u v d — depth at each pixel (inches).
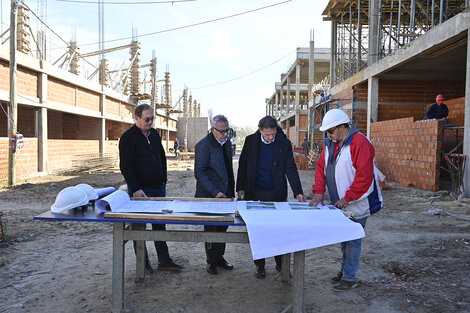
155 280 151.9
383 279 153.5
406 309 125.9
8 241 211.2
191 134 1830.7
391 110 565.0
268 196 154.9
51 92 615.5
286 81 1480.1
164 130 1579.7
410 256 181.9
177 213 116.0
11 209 313.4
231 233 116.0
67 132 835.4
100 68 880.9
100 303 129.9
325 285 147.9
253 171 154.8
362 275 158.4
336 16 784.3
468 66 324.2
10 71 450.6
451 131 503.8
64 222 265.1
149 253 189.8
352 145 133.2
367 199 135.3
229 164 166.1
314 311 124.8
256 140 156.3
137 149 153.7
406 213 286.7
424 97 566.6
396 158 457.4
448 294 137.1
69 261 176.7
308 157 826.8
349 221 109.6
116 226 118.3
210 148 158.1
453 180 348.2
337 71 813.2
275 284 148.7
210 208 125.3
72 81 674.8
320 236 104.3
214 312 123.8
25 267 167.6
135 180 150.9
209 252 157.9
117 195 128.3
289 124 1523.1
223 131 155.7
